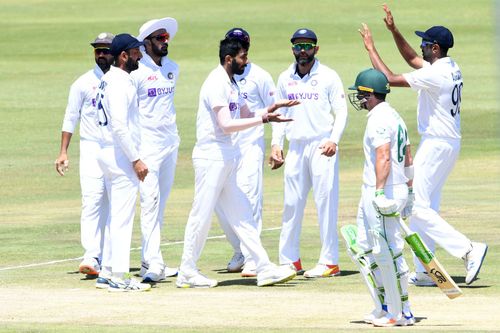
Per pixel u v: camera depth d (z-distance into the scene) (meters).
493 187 68.75
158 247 42.38
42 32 177.50
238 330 31.53
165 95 43.22
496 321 33.19
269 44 160.75
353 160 83.56
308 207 63.38
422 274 40.31
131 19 195.75
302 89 42.81
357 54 147.00
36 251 49.25
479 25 179.25
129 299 37.84
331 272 42.44
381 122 33.03
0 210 63.12
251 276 42.72
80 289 40.06
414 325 32.56
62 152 45.91
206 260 46.94
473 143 89.19
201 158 39.69
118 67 39.47
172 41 165.88
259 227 44.41
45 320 33.78
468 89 117.81
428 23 183.25
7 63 144.50
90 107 44.56
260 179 44.44
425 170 40.72
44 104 112.19
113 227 39.72
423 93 41.12
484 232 51.81
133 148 39.28
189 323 33.06
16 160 83.62
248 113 40.75
